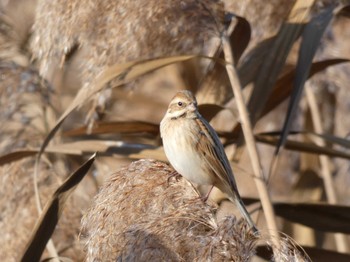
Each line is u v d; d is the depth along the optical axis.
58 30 10.34
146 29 10.24
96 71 10.31
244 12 11.17
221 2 10.54
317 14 10.76
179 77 15.30
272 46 10.88
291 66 13.45
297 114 16.16
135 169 8.96
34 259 9.51
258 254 9.87
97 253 8.35
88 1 10.20
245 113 10.19
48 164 12.54
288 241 8.15
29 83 13.16
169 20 10.27
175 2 10.24
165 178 8.81
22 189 12.11
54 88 14.09
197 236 7.85
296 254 8.00
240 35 11.03
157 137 11.66
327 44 13.37
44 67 10.61
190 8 10.29
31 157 12.40
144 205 8.55
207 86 11.34
